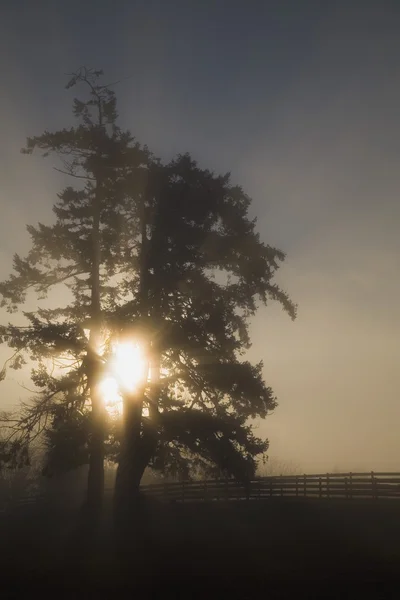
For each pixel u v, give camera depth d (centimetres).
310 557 2466
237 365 3322
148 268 3406
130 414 3325
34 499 3972
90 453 3322
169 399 3350
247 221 3522
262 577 2178
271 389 3409
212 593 1997
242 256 3475
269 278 3484
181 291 3369
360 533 2780
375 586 1950
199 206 3391
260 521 3152
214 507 3459
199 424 3250
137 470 3303
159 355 3394
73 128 3497
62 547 2952
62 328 3231
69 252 3422
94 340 3356
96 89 3650
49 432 3191
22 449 3169
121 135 3606
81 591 2098
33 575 2386
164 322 3300
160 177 3416
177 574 2314
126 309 3288
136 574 2350
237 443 3322
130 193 3472
